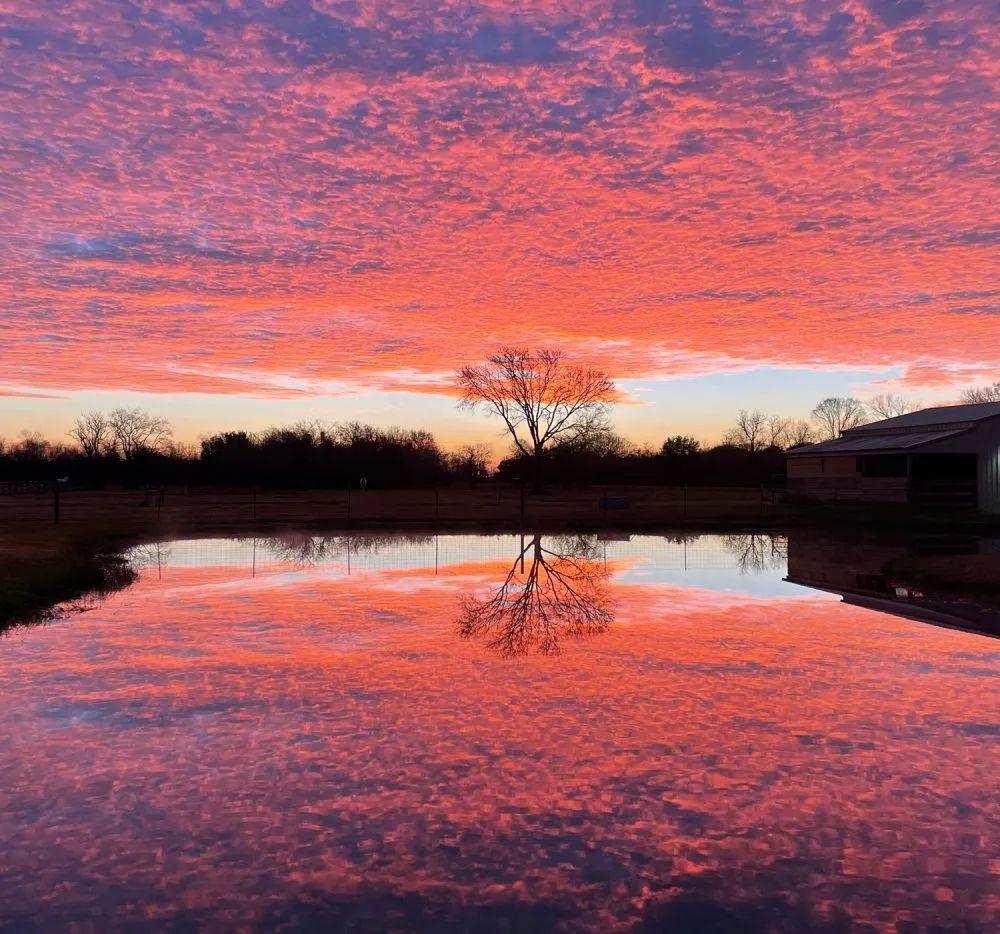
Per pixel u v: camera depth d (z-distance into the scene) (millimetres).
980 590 13633
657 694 7516
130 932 3883
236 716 6859
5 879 4340
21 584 12656
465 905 4094
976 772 5672
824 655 9031
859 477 36969
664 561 18719
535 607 12180
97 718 6805
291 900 4137
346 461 65438
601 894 4188
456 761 5879
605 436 78438
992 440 33062
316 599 12859
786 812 5082
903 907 4070
